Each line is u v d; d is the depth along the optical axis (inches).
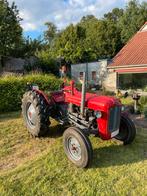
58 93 244.2
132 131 212.8
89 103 197.9
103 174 172.4
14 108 362.9
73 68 1016.9
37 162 190.2
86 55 1193.4
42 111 229.6
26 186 160.2
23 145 224.7
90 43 1553.9
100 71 900.0
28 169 180.5
